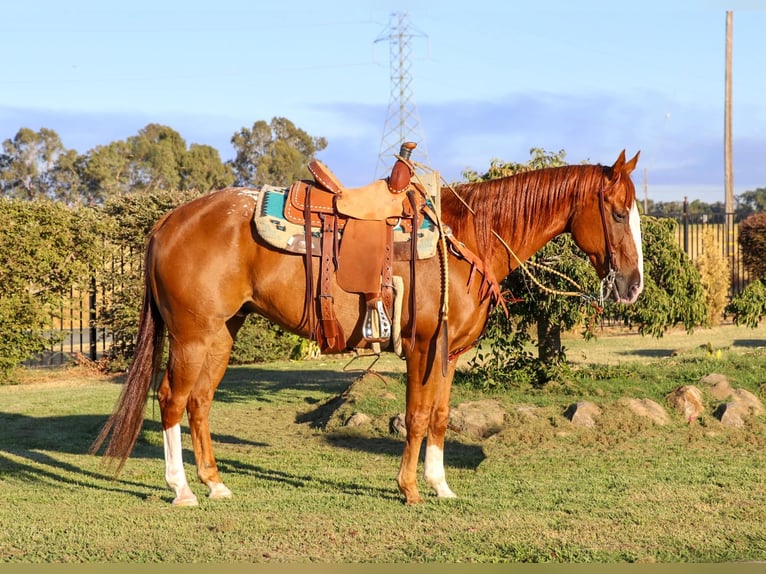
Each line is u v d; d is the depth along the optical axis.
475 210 5.26
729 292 19.75
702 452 6.63
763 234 18.88
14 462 6.54
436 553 4.20
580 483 5.69
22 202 11.95
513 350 9.21
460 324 5.07
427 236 4.91
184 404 5.20
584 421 7.38
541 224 5.26
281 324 5.18
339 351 5.16
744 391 8.02
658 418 7.54
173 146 44.22
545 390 8.66
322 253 4.93
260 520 4.79
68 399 10.20
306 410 9.02
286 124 46.31
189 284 5.03
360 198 4.96
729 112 22.70
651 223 8.77
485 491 5.49
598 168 5.22
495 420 7.47
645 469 6.10
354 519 4.80
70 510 5.06
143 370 5.24
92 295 13.61
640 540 4.39
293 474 6.11
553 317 8.43
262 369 12.88
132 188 43.62
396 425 7.55
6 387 11.59
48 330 12.80
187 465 6.48
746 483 5.61
